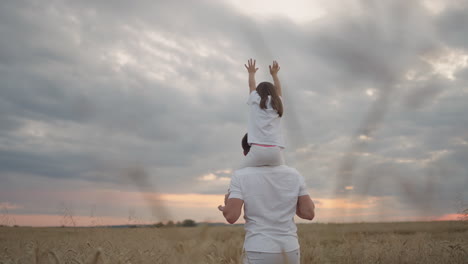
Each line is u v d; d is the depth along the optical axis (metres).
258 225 3.27
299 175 3.51
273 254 3.18
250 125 3.50
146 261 4.27
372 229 11.58
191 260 3.41
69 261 4.12
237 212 3.29
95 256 3.54
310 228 13.51
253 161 3.40
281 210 3.31
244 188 3.32
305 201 3.48
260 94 3.53
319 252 6.79
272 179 3.35
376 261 5.97
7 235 7.79
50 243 5.79
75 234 7.50
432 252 5.94
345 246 6.95
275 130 3.43
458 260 5.54
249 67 4.03
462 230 8.05
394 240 6.95
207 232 3.41
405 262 5.79
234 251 5.35
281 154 3.44
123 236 6.92
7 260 4.20
